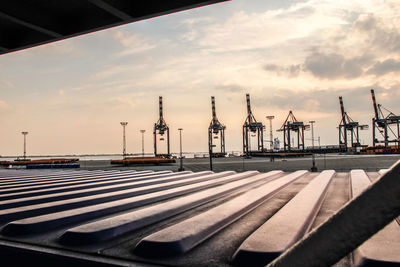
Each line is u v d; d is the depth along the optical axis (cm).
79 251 218
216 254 205
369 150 10538
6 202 378
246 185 546
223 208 321
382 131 14200
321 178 619
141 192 464
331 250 67
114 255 207
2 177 792
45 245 234
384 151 9894
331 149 15350
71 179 682
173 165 5803
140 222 277
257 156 12950
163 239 212
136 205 371
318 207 344
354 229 63
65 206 360
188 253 207
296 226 236
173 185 538
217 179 632
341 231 65
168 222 291
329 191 480
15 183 622
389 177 60
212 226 252
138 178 655
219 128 15000
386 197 59
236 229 262
